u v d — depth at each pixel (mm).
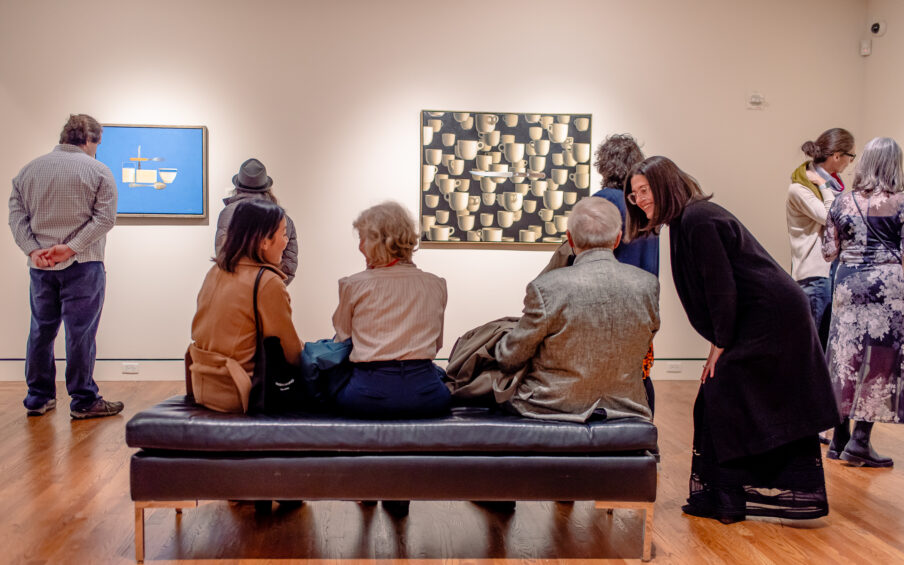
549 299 2617
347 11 5758
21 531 2773
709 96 6023
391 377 2652
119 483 3314
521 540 2770
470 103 5855
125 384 5555
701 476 3012
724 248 2791
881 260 3625
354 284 2752
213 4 5668
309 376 2768
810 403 2764
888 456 3973
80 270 4371
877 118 5977
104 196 4379
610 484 2580
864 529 2902
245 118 5723
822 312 4410
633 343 2652
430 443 2557
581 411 2678
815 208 4312
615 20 5922
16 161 5582
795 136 6105
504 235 5898
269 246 2818
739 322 2832
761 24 6027
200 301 2809
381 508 3094
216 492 2531
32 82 5574
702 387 2967
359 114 5797
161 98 5656
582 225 2719
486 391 2838
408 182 5852
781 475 2869
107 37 5602
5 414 4578
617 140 3391
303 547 2674
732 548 2701
